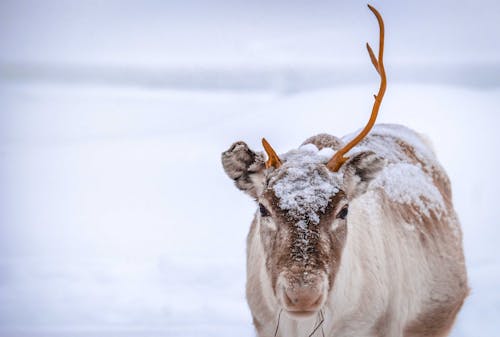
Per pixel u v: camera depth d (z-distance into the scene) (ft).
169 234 154.61
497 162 207.10
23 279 126.00
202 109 334.85
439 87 355.56
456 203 167.73
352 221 70.79
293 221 62.95
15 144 263.29
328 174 65.92
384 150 83.15
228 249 143.74
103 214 170.91
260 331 73.51
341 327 70.23
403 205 78.64
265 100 350.64
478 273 122.42
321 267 61.72
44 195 188.96
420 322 78.59
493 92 336.08
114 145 255.91
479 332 98.43
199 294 118.93
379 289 71.51
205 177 206.08
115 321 107.65
